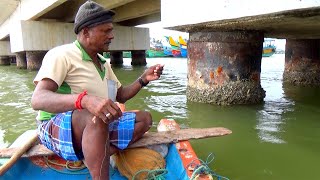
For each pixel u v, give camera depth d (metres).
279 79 10.31
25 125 5.09
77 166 2.63
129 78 11.55
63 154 2.27
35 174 2.62
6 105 6.66
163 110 5.71
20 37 15.29
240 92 5.81
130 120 2.50
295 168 3.22
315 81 8.72
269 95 7.03
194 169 2.35
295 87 8.33
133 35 18.02
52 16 15.62
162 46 34.31
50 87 2.05
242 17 4.25
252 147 3.79
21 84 10.34
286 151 3.65
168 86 9.03
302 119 4.93
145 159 2.58
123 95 2.80
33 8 13.48
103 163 2.08
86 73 2.23
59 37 15.65
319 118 4.98
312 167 3.24
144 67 17.47
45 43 15.41
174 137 2.79
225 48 5.67
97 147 2.05
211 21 4.75
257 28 5.49
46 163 2.65
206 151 3.70
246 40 5.69
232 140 4.02
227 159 3.46
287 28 5.56
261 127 4.54
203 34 5.77
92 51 2.28
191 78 6.18
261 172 3.13
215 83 5.82
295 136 4.14
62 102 1.88
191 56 6.12
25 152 2.49
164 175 2.57
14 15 17.50
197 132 2.93
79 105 1.85
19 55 20.16
